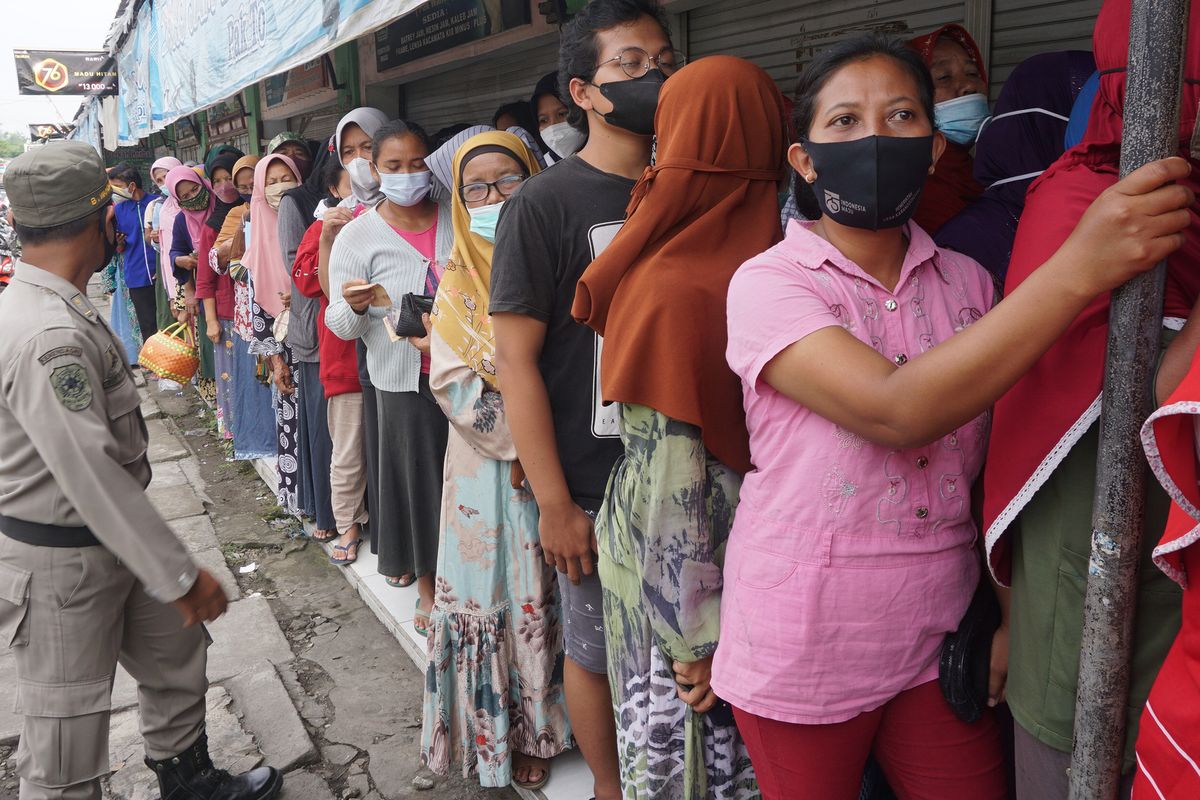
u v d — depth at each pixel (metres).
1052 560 1.18
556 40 4.45
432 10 5.33
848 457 1.25
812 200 1.51
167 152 17.00
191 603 2.02
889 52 1.24
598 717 2.10
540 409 1.88
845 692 1.33
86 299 2.04
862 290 1.28
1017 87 1.79
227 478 5.59
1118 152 1.16
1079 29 2.47
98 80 16.78
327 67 6.95
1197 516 0.91
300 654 3.45
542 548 2.11
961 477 1.32
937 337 1.31
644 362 1.45
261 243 4.40
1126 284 0.97
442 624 2.37
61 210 1.96
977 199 1.85
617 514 1.66
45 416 1.86
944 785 1.43
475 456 2.30
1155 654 1.10
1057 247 1.14
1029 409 1.16
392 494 3.13
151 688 2.35
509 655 2.38
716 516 1.55
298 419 4.34
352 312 2.93
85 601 2.02
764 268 1.29
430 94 5.95
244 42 4.56
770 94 1.55
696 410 1.44
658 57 1.77
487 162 2.27
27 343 1.87
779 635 1.33
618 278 1.50
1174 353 1.00
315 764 2.80
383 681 3.23
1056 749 1.21
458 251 2.32
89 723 2.06
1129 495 1.01
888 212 1.24
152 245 7.87
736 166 1.51
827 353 1.16
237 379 5.32
